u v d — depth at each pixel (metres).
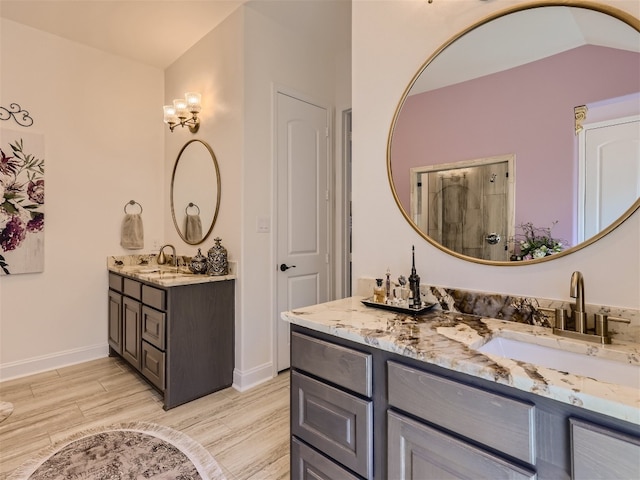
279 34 2.69
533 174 1.21
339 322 1.23
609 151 1.06
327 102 3.11
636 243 1.02
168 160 3.36
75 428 1.96
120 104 3.17
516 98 1.25
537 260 1.20
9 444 1.81
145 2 2.40
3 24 2.58
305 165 2.92
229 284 2.50
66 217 2.89
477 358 0.89
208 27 2.69
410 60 1.54
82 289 2.99
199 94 2.71
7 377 2.62
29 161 2.69
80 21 2.61
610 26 1.06
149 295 2.38
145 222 3.33
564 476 0.73
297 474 1.33
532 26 1.21
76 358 2.96
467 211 1.37
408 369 0.99
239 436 1.90
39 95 2.74
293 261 2.83
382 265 1.66
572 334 1.07
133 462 1.67
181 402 2.24
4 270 2.59
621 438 0.66
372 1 1.68
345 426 1.15
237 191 2.49
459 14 1.39
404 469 0.99
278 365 2.74
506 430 0.80
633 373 0.93
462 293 1.37
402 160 1.57
